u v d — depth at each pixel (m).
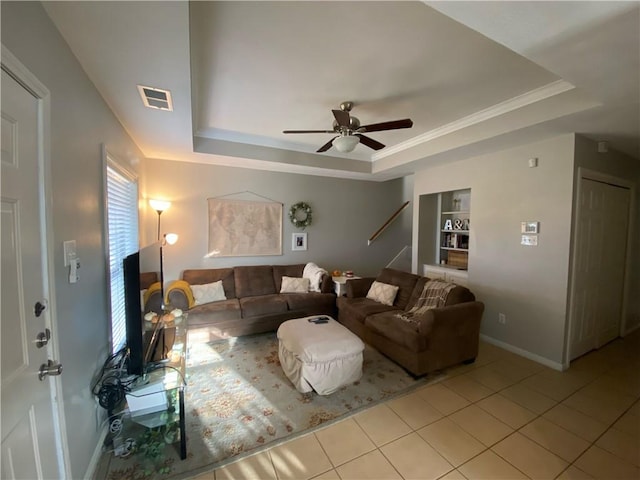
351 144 2.59
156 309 2.56
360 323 3.46
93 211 1.76
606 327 3.44
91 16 1.21
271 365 2.87
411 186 6.00
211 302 3.66
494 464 1.69
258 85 2.38
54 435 1.23
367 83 2.33
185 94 1.93
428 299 3.27
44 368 1.14
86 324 1.60
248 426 1.99
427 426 2.01
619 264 3.53
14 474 0.94
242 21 1.62
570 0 1.14
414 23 1.63
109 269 2.01
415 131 3.49
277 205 4.71
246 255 4.50
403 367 2.78
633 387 2.52
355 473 1.62
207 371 2.74
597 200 3.05
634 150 3.20
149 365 1.93
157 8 1.17
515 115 2.63
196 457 1.71
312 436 1.91
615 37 1.36
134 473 1.60
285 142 4.02
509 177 3.25
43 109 1.17
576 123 2.44
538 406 2.24
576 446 1.83
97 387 1.71
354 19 1.61
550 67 1.63
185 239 4.06
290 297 3.89
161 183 3.89
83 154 1.61
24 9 1.05
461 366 2.89
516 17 1.25
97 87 1.82
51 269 1.21
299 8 1.52
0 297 0.90
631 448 1.82
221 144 3.70
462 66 2.07
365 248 5.67
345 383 2.46
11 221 0.97
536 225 2.99
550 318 2.90
